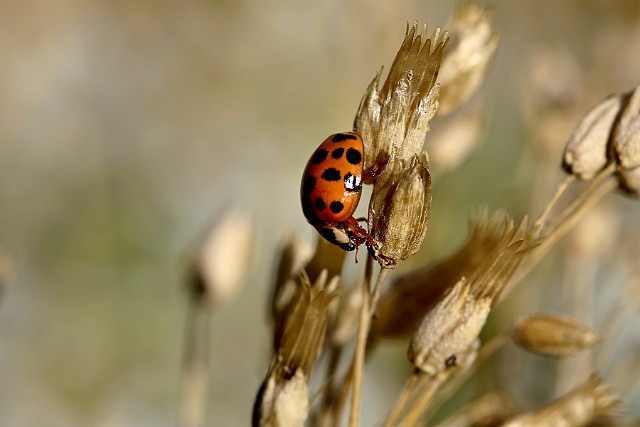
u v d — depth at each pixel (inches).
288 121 12.8
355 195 6.1
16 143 13.2
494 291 6.1
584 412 6.5
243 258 7.3
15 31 14.0
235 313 11.9
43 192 12.9
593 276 7.8
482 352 6.6
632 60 9.8
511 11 11.6
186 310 12.1
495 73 11.5
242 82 13.3
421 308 6.4
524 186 8.3
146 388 11.8
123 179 13.1
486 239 6.3
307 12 13.0
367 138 6.0
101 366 11.9
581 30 11.4
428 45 6.0
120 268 12.4
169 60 13.9
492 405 6.9
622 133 6.2
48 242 12.5
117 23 14.4
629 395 7.6
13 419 11.5
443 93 6.3
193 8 14.0
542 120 7.9
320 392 6.2
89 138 13.5
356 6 10.0
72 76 13.9
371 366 8.8
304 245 6.4
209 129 13.4
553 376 8.0
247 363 11.7
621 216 8.6
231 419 11.4
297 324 6.1
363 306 6.1
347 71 10.1
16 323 12.0
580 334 6.4
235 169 12.9
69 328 12.1
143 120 13.7
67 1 14.4
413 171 5.9
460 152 7.1
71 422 11.6
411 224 5.9
